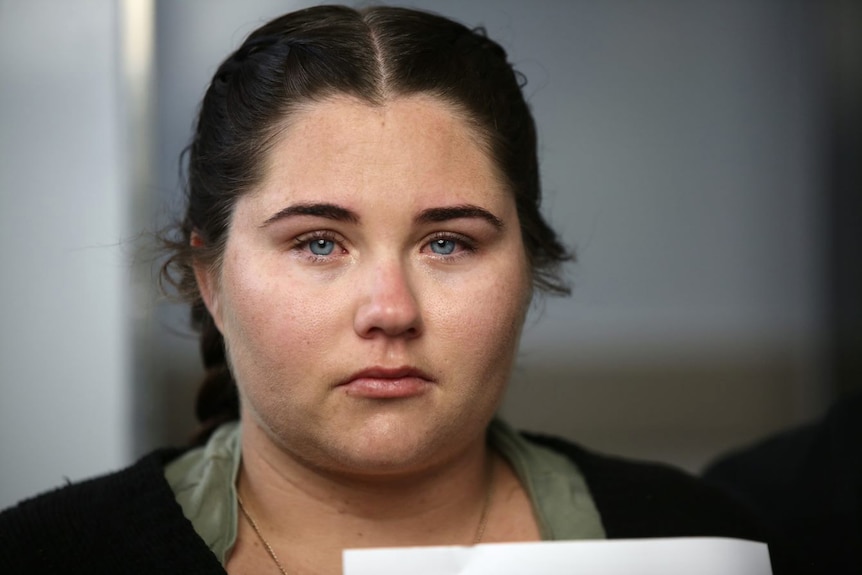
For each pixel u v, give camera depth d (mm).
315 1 7855
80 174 6805
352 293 3504
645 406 10117
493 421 4430
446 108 3688
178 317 6020
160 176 7418
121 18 6938
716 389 10234
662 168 10055
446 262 3670
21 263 6734
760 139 10250
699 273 10195
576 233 9836
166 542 3662
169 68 7570
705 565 3395
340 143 3561
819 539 5906
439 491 3916
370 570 3268
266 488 3932
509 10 9430
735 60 10156
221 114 3916
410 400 3525
